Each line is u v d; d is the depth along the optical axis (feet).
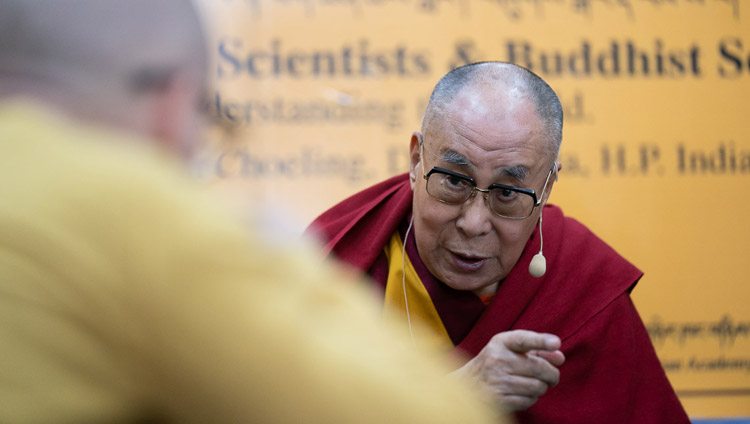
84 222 2.16
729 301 11.72
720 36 11.94
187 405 2.16
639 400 7.06
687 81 11.91
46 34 2.30
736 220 11.82
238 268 2.16
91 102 2.36
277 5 11.74
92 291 2.12
